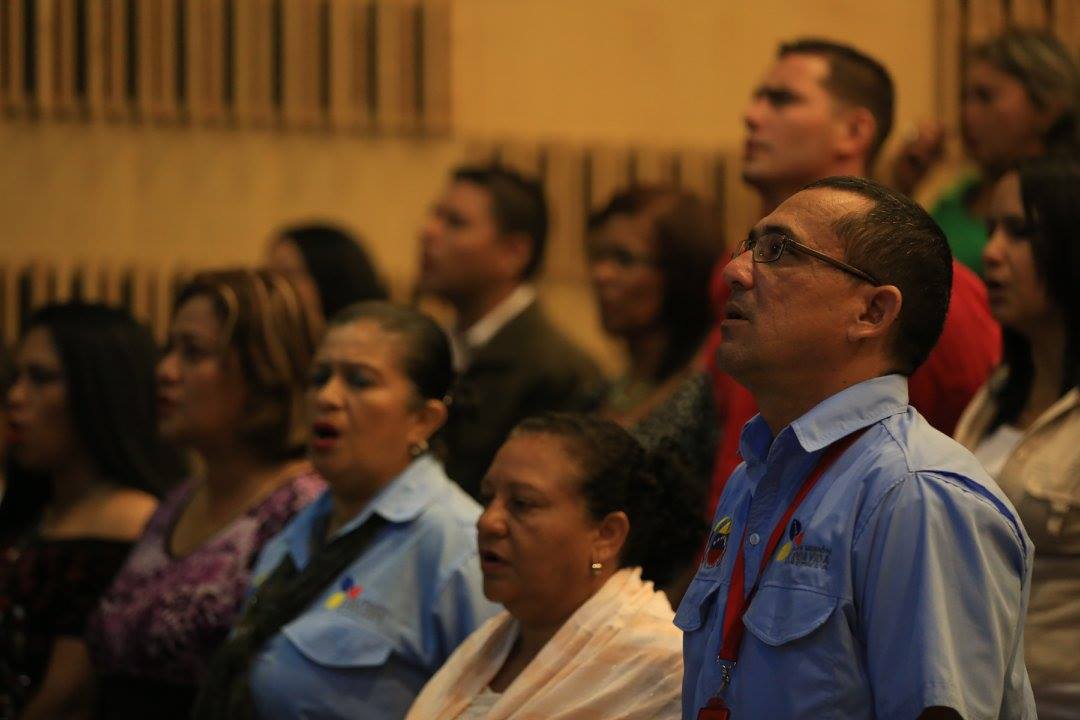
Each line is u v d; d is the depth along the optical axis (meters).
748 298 5.03
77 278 15.80
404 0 16.12
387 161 16.12
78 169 15.92
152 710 8.35
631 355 10.67
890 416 4.94
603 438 6.44
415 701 6.50
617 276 10.45
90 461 9.86
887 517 4.68
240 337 8.75
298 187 16.06
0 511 10.21
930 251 5.02
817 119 8.23
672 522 6.70
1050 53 9.73
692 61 16.17
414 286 15.91
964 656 4.53
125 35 15.94
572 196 16.06
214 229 16.00
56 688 9.27
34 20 15.84
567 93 16.19
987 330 7.68
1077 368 7.24
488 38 16.19
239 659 7.31
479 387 11.21
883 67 8.48
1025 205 7.30
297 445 8.92
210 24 15.98
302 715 7.10
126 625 8.44
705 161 16.12
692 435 8.38
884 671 4.57
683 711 5.17
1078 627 6.70
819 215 5.00
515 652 6.45
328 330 7.81
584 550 6.27
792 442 5.00
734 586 5.02
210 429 8.73
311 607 7.37
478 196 11.98
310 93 16.06
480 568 6.96
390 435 7.57
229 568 8.35
